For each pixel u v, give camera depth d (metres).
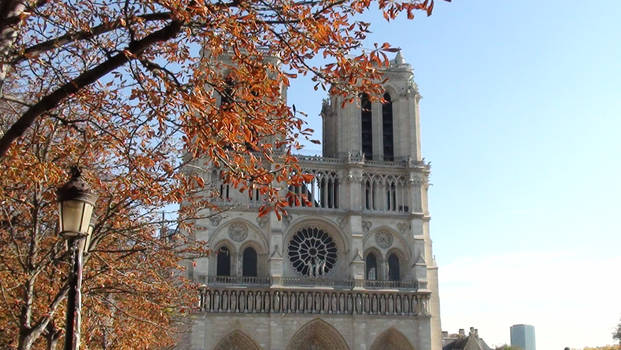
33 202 32.16
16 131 19.64
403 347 115.88
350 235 117.88
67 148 30.50
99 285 36.62
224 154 21.86
